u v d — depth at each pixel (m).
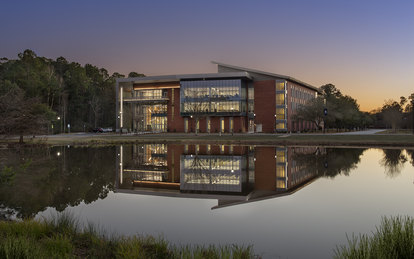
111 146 43.69
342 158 28.53
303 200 13.88
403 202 13.19
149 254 7.24
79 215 11.66
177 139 54.81
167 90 92.12
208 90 84.94
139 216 11.55
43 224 9.05
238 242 8.79
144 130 96.06
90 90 123.00
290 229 9.95
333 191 15.55
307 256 7.80
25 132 33.28
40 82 91.94
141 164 26.17
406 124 117.50
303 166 24.02
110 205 13.27
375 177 19.17
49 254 6.69
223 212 12.15
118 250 7.22
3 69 100.12
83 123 108.75
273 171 22.03
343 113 104.44
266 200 14.05
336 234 9.43
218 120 86.44
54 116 70.62
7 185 16.88
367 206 12.62
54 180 18.66
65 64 135.50
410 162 25.52
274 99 85.06
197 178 19.97
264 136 61.50
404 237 6.52
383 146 40.53
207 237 9.23
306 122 102.38
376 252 6.31
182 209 12.64
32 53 123.25
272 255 7.88
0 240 7.02
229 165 25.20
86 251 7.42
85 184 17.78
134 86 95.19
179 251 7.54
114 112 120.38
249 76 84.75
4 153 32.12
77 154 32.75
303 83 96.56
